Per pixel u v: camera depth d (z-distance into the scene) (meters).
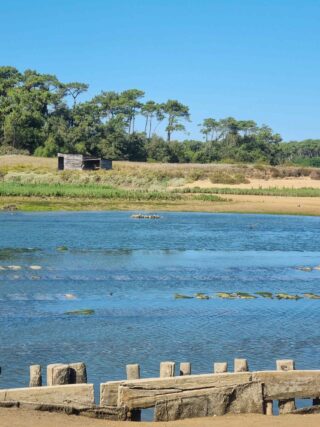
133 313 32.09
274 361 24.86
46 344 26.28
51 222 72.44
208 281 41.38
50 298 34.72
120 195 102.19
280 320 31.50
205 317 31.66
